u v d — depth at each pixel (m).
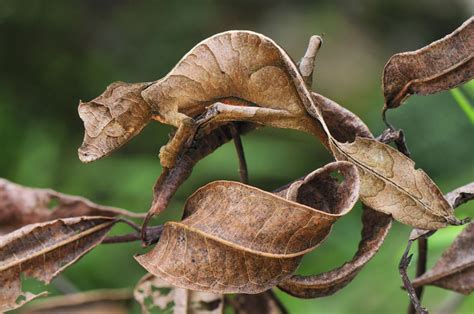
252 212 0.40
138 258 0.41
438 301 0.88
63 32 1.90
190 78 0.40
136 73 2.03
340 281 0.41
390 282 1.04
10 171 1.45
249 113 0.40
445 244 0.52
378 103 1.75
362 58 2.20
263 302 0.48
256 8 2.37
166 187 0.41
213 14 2.20
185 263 0.40
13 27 1.83
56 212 0.45
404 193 0.40
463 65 0.41
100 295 0.53
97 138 0.41
